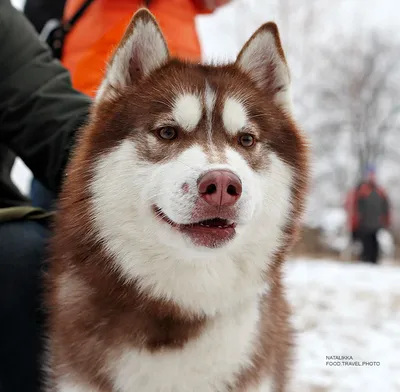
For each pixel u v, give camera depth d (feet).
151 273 7.42
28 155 9.39
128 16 11.58
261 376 7.80
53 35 12.59
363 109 98.58
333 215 62.39
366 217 47.32
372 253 48.06
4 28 9.26
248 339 7.65
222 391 7.50
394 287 27.14
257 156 7.81
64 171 8.75
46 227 9.46
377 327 18.30
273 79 8.66
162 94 7.73
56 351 7.91
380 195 47.67
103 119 7.84
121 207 7.41
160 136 7.50
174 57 8.54
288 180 8.20
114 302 7.45
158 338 7.29
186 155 7.11
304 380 13.23
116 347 7.33
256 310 7.91
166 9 12.00
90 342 7.45
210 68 8.44
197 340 7.32
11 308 8.66
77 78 11.59
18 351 8.81
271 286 8.30
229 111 7.69
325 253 56.95
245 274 7.77
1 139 9.52
